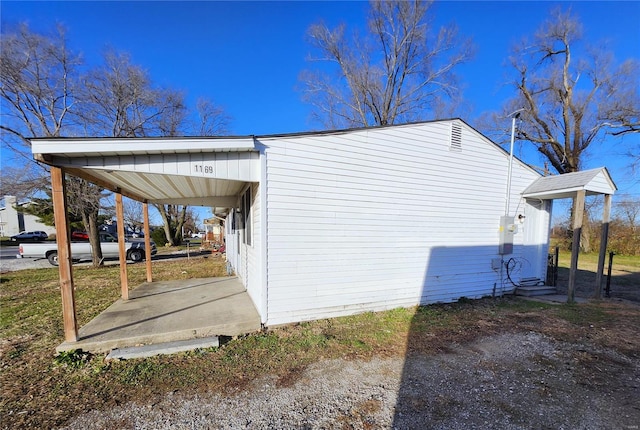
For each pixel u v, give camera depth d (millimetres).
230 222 11031
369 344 3990
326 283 4969
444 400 2703
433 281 6008
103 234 13258
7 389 2865
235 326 4270
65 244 3613
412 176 5660
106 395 2771
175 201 7719
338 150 4953
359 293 5254
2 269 11273
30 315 5164
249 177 4426
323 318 4965
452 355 3676
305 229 4758
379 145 5305
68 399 2705
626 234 16234
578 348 3896
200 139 3928
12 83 9539
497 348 3898
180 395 2783
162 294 6160
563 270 11477
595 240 17469
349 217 5098
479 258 6598
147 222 7531
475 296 6570
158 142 3717
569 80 15438
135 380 3035
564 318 5219
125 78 11812
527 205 7336
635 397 2742
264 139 4414
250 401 2693
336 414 2504
